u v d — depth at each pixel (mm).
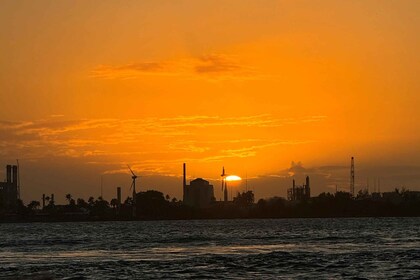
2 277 152625
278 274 156875
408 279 147750
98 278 150250
